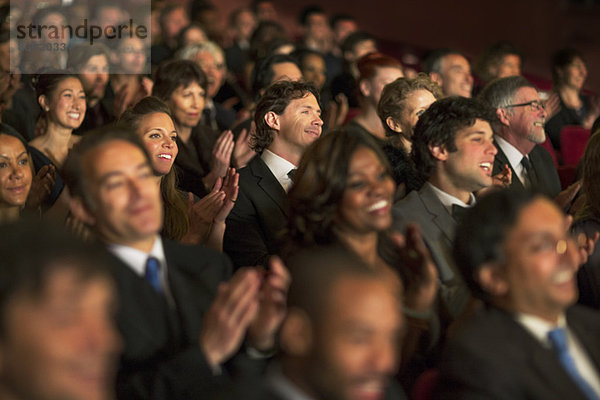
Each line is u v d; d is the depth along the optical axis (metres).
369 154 4.34
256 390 2.96
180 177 7.59
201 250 4.17
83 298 2.62
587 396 3.52
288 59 8.49
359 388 2.82
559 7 18.86
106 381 2.79
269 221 5.94
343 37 14.79
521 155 7.23
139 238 3.79
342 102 8.80
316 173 4.33
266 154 6.25
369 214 4.27
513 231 3.53
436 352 4.30
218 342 3.40
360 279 2.82
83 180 3.78
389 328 2.81
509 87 7.18
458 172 5.25
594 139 5.49
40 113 7.30
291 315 2.89
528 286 3.51
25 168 5.57
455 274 4.94
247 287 3.39
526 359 3.44
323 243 4.30
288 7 18.55
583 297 5.16
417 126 5.42
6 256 2.64
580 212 5.56
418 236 4.16
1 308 2.58
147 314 3.73
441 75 9.51
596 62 18.58
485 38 19.19
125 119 5.80
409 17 19.08
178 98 7.80
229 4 17.86
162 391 3.45
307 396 2.90
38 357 2.58
